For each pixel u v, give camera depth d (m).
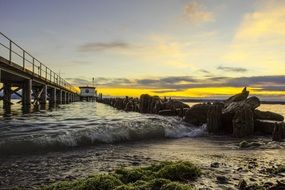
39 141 12.24
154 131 17.03
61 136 13.21
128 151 12.07
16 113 30.78
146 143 14.67
